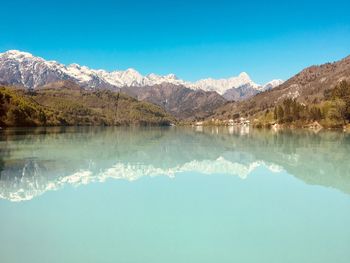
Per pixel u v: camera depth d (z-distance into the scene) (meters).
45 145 79.06
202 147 82.75
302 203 29.69
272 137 116.44
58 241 21.08
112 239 21.59
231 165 51.44
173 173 44.47
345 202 29.91
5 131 133.38
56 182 38.06
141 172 45.25
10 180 38.97
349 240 21.22
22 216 25.98
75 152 66.25
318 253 19.39
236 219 25.34
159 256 19.03
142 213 26.75
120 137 122.62
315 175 42.34
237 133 158.00
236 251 19.67
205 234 22.28
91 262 18.36
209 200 30.81
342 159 56.16
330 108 167.88
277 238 21.59
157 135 142.88
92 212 27.03
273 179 40.06
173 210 27.69
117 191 34.12
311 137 110.44
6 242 20.97
